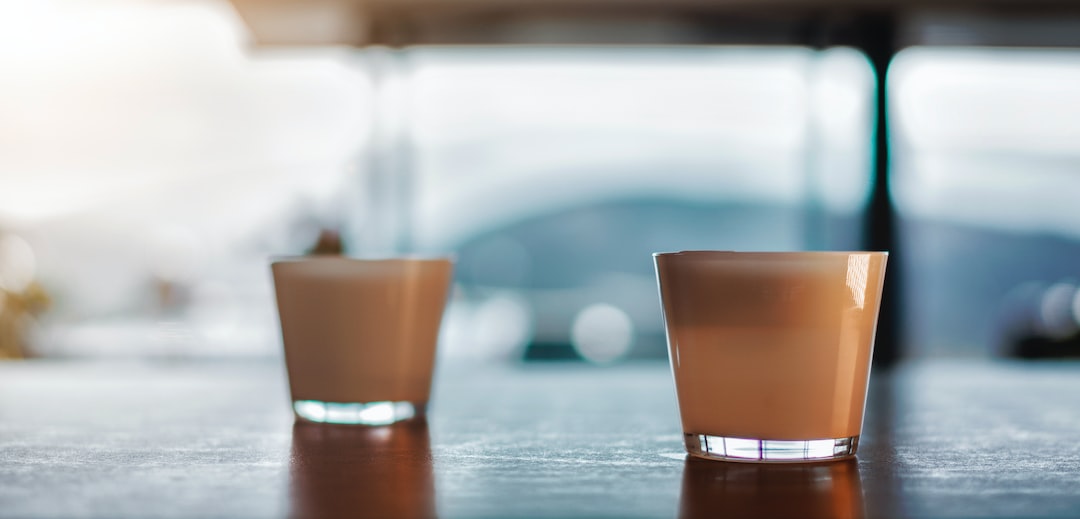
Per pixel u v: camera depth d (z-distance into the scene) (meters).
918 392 1.02
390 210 3.40
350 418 0.69
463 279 4.14
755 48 3.46
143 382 1.26
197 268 3.52
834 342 0.49
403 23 3.29
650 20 3.28
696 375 0.51
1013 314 3.53
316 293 0.68
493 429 0.65
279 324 0.71
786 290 0.49
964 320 3.50
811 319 0.49
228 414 0.77
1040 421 0.72
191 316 3.51
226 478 0.44
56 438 0.61
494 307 4.25
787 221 3.54
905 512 0.36
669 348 0.53
